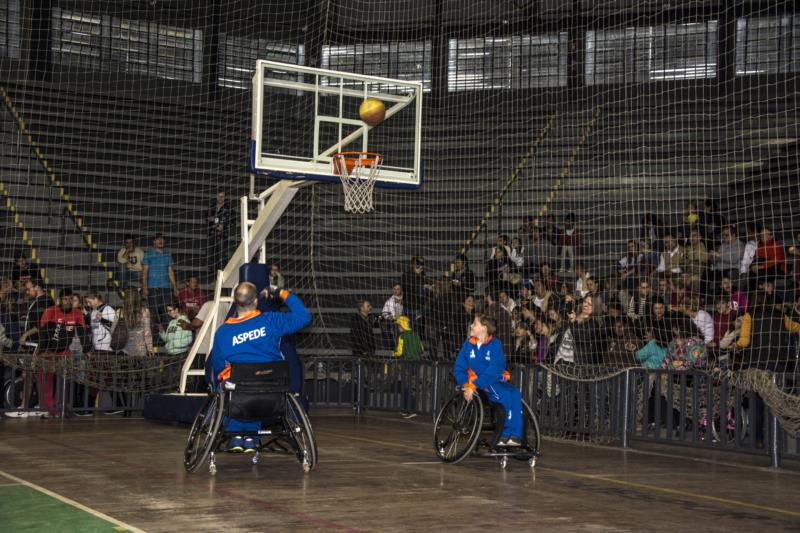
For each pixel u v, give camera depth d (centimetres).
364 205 997
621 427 1015
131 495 621
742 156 1966
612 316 1163
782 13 2059
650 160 1981
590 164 2094
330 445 987
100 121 2153
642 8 2228
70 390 1273
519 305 1370
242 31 2406
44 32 2183
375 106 972
